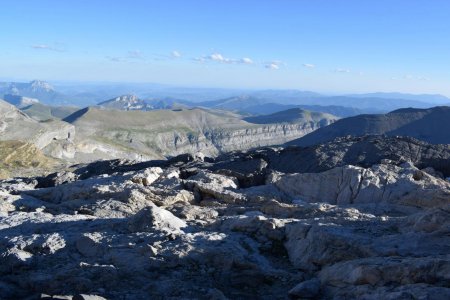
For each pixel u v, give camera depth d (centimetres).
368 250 2150
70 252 2495
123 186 4181
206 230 2858
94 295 1797
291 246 2536
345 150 5706
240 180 4897
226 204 3934
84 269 2133
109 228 2841
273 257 2494
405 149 5566
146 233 2572
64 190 4294
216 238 2548
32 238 2628
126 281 2045
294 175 4350
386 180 3978
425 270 1736
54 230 2912
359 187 3956
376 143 5831
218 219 3012
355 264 1961
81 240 2536
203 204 3956
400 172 4144
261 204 3866
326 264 2239
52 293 1969
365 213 3316
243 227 2786
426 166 5162
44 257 2433
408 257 1958
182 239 2478
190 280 2094
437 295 1520
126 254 2311
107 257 2342
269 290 2066
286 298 1972
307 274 2227
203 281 2092
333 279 1983
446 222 2278
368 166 5169
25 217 3269
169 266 2200
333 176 4134
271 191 4278
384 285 1770
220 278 2141
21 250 2517
